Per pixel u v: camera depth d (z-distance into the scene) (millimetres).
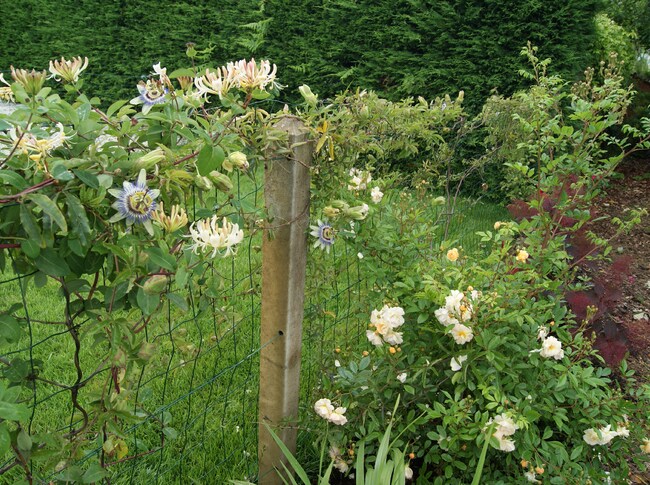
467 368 1965
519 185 4027
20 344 2775
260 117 1622
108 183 1135
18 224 1096
